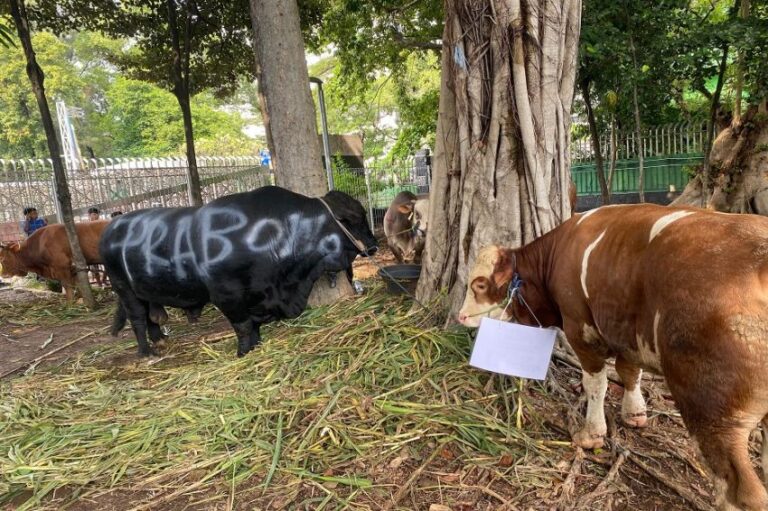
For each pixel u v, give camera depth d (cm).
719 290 198
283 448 342
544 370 326
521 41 403
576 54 436
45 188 1320
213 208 500
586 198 1523
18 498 324
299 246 506
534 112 412
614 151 1080
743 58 827
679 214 245
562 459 316
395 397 376
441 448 326
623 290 258
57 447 370
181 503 305
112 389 472
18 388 502
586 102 966
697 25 785
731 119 973
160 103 3978
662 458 315
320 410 371
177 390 446
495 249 341
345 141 2286
